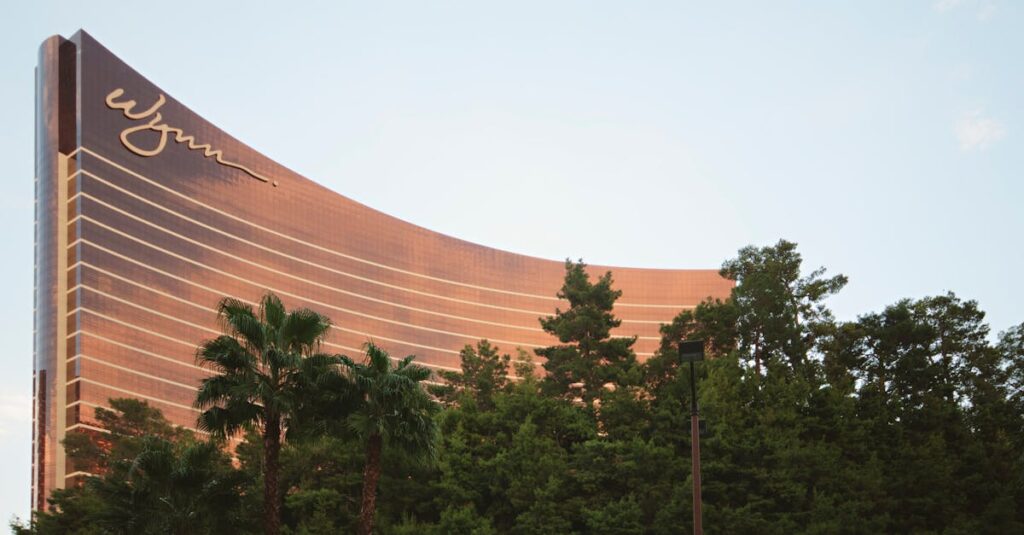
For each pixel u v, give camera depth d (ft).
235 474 149.18
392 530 195.62
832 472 216.33
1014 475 229.66
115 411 401.49
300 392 149.48
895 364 263.70
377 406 152.35
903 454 224.74
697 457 128.77
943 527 217.97
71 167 422.41
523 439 210.38
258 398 147.02
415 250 588.91
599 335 280.51
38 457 388.16
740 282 290.76
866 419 235.20
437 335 583.58
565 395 272.31
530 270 632.79
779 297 269.03
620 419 229.04
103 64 443.32
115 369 410.31
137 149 448.65
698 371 237.86
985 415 242.78
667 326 270.26
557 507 205.46
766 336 265.54
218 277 476.13
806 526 208.54
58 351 399.44
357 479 205.57
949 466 221.87
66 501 225.56
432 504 208.33
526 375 246.06
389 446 155.84
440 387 169.27
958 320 271.49
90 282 409.08
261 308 154.71
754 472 210.59
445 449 213.25
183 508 145.28
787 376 255.70
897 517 219.82
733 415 222.28
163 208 454.81
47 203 417.90
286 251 518.37
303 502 199.21
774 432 220.23
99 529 160.25
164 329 439.63
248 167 508.53
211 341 146.51
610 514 202.08
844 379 245.65
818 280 281.13
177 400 435.94
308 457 208.74
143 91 461.37
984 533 214.90
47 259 410.72
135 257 433.89
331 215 549.13
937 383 259.60
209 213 479.82
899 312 266.36
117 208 431.43
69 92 431.84
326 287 534.78
